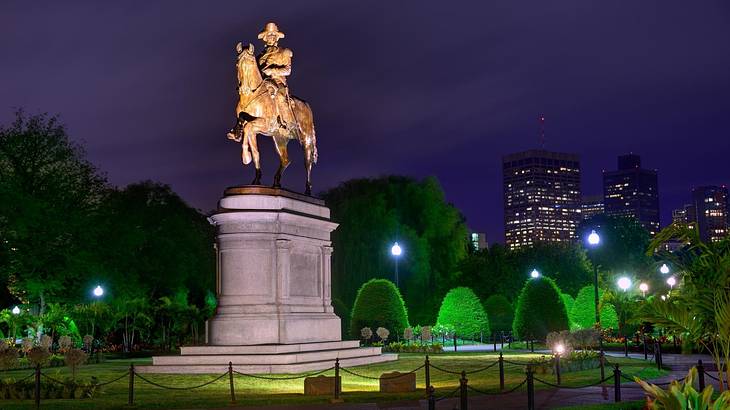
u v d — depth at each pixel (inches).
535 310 2289.6
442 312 2586.1
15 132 2364.7
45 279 2252.7
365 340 2144.4
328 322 1480.1
